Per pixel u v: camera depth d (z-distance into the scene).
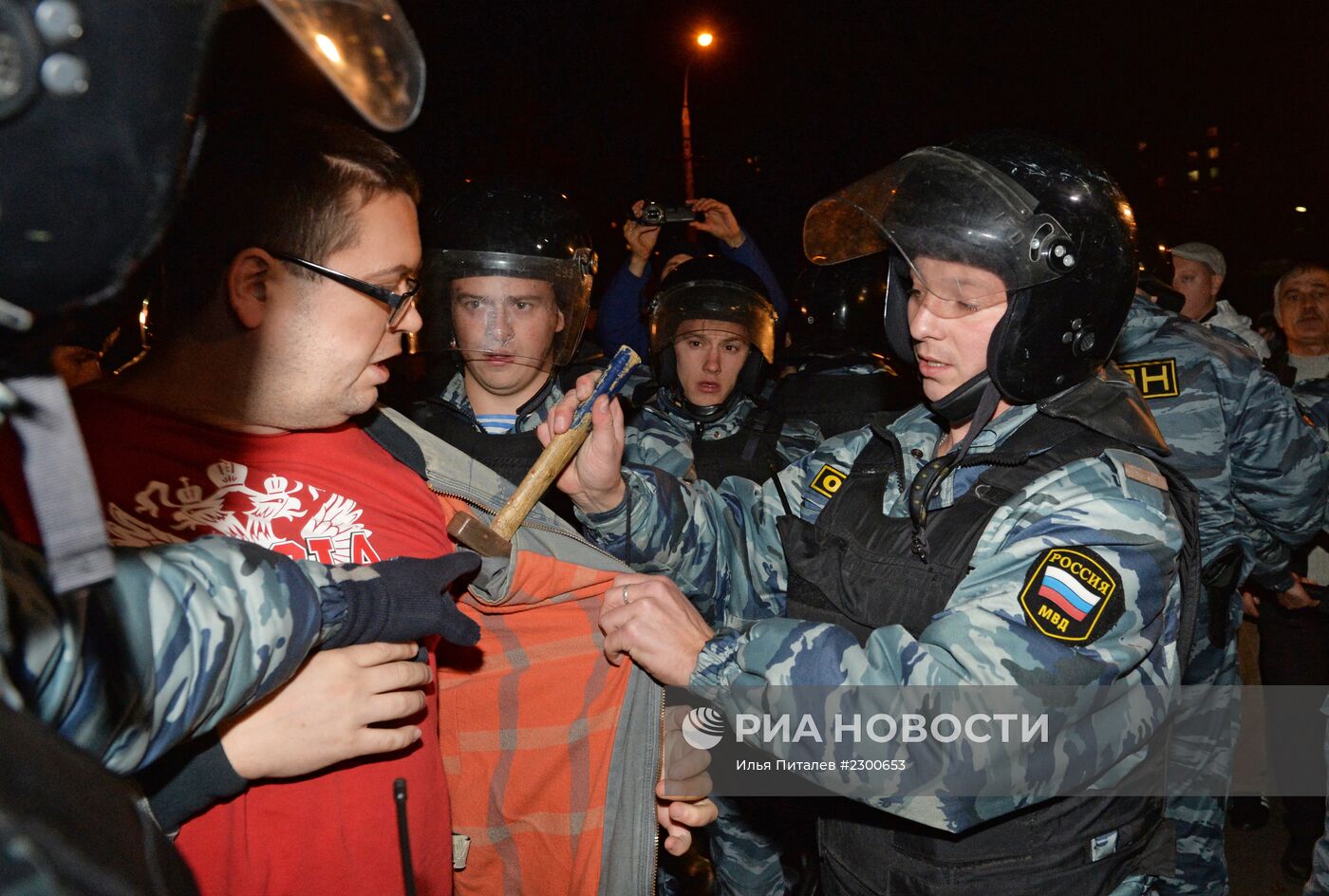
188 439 1.18
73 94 0.52
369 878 1.21
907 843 1.53
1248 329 4.05
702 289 2.76
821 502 1.76
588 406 1.63
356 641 1.04
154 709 0.76
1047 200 1.45
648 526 1.77
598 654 1.66
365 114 0.67
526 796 1.68
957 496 1.55
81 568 0.57
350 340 1.18
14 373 0.56
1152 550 1.38
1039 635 1.33
